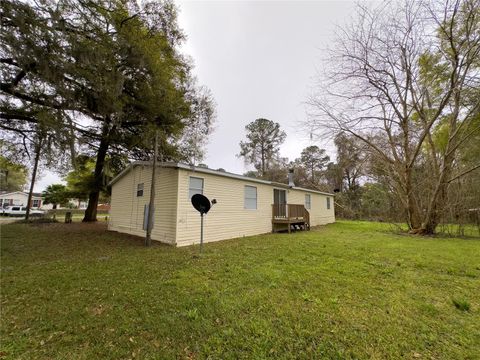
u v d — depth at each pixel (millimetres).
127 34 8125
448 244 7699
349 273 4344
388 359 2031
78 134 7992
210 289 3523
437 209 10578
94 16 6648
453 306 3057
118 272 4395
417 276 4258
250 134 29641
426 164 12078
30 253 6090
